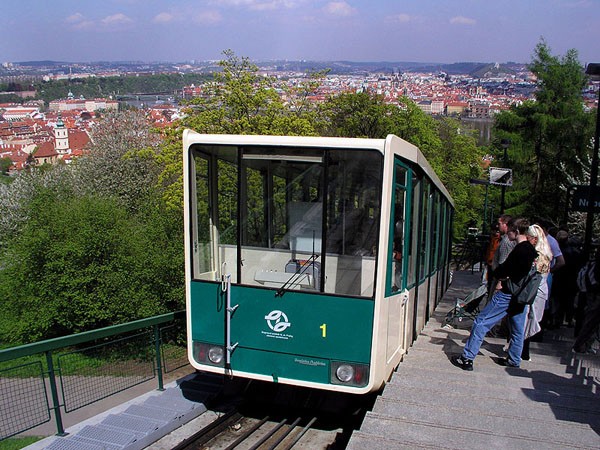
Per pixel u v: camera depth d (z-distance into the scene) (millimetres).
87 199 19406
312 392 7484
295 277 6363
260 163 6445
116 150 35375
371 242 6105
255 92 20938
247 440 6789
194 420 7266
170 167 19828
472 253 28938
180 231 17844
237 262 6555
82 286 17391
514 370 7254
